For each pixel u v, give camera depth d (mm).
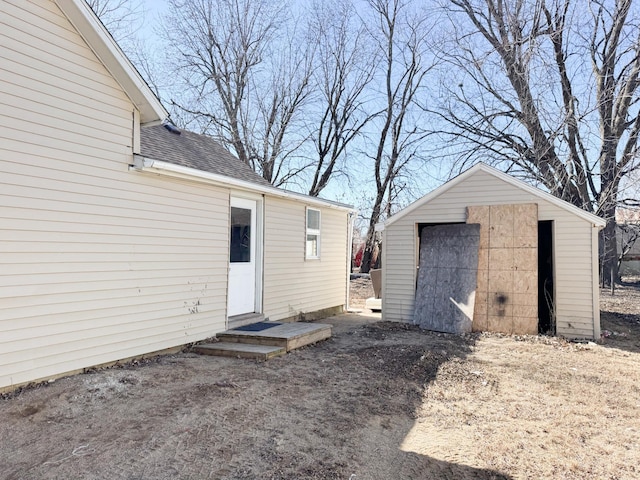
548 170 16516
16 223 4508
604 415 4539
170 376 5262
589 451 3676
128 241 5832
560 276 8828
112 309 5582
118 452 3338
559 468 3363
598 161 16500
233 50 24047
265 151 24734
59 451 3324
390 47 25109
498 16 16500
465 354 7176
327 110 26516
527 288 8977
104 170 5504
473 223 9547
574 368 6406
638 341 8617
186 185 6852
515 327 8977
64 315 4980
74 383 4719
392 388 5266
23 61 4594
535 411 4629
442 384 5520
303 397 4809
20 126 4555
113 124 5645
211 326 7301
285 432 3865
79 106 5191
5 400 4195
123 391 4629
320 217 11547
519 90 16344
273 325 8086
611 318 11195
